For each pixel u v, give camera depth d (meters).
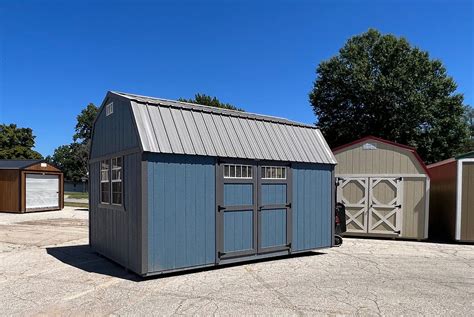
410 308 5.24
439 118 27.48
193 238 7.07
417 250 10.16
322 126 30.44
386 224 12.28
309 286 6.29
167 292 5.88
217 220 7.39
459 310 5.18
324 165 9.44
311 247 9.07
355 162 12.76
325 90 30.41
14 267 7.64
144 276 6.49
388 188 12.34
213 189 7.38
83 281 6.54
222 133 7.79
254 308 5.17
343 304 5.37
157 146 6.65
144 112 6.99
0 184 21.22
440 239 12.40
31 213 20.75
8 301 5.45
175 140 6.96
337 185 12.87
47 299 5.55
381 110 27.45
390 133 27.19
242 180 7.80
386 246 10.79
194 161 7.14
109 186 8.20
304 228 8.92
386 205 12.30
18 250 9.56
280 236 8.44
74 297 5.64
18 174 20.83
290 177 8.66
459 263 8.38
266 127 8.76
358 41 29.95
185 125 7.33
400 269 7.68
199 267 7.14
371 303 5.43
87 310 5.07
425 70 27.58
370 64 28.31
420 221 12.00
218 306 5.24
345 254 9.35
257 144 8.22
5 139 50.00
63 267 7.63
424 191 12.02
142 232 6.45
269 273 7.18
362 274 7.19
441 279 6.86
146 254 6.48
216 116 8.00
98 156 8.96
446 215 12.74
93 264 7.91
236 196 7.71
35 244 10.51
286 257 8.83
